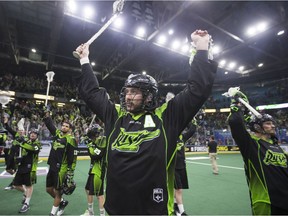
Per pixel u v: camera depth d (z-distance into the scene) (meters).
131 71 23.53
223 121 23.83
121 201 1.13
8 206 4.48
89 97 1.55
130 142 1.23
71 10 10.89
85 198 5.14
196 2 10.73
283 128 18.81
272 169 2.27
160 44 15.06
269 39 16.11
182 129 1.31
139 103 1.38
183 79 25.39
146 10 12.42
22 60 19.23
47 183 3.94
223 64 19.70
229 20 14.36
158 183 1.14
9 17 13.05
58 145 4.00
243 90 25.81
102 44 18.00
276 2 11.84
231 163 11.89
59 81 22.50
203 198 5.23
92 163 3.86
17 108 16.64
